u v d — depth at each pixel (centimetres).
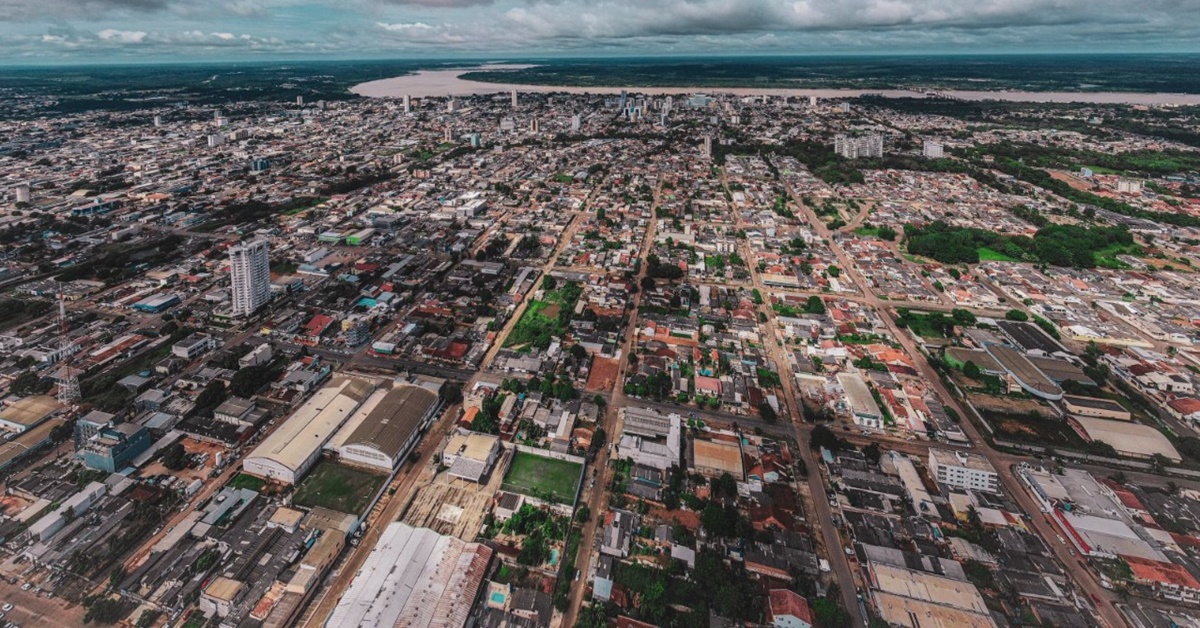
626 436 16488
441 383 18900
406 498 14525
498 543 13225
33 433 16338
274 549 12681
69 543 12800
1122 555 12938
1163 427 18012
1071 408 18375
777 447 16600
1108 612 12081
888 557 12875
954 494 14875
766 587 12362
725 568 12562
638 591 12188
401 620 10900
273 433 15812
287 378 18912
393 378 19562
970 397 19138
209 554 12506
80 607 11556
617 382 19800
